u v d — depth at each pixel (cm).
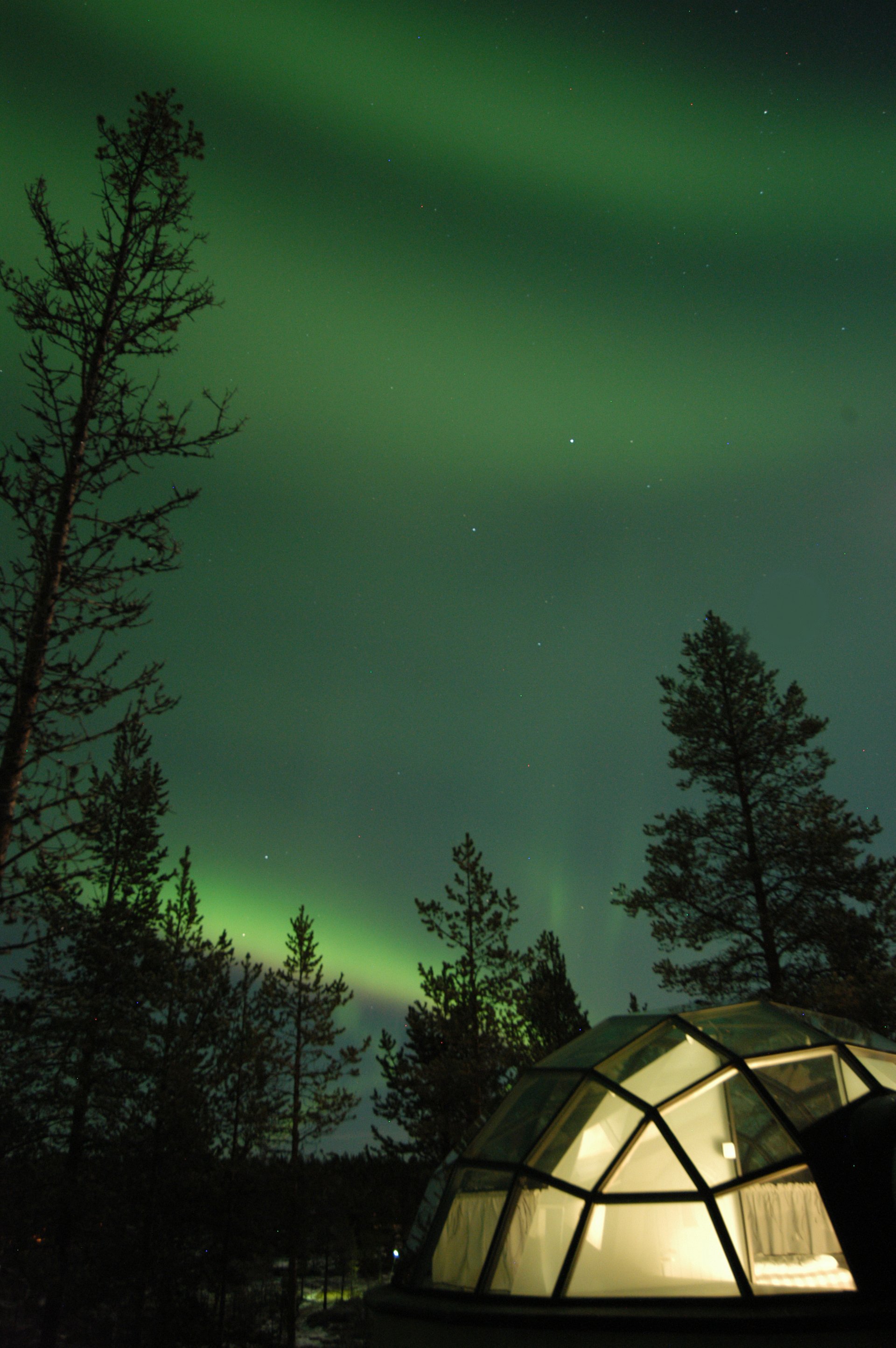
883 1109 766
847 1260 688
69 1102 1797
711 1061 872
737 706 2283
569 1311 687
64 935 1067
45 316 1180
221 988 2352
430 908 2481
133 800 2062
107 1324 1984
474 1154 927
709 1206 730
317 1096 2603
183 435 1205
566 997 2758
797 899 2048
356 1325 2991
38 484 1088
